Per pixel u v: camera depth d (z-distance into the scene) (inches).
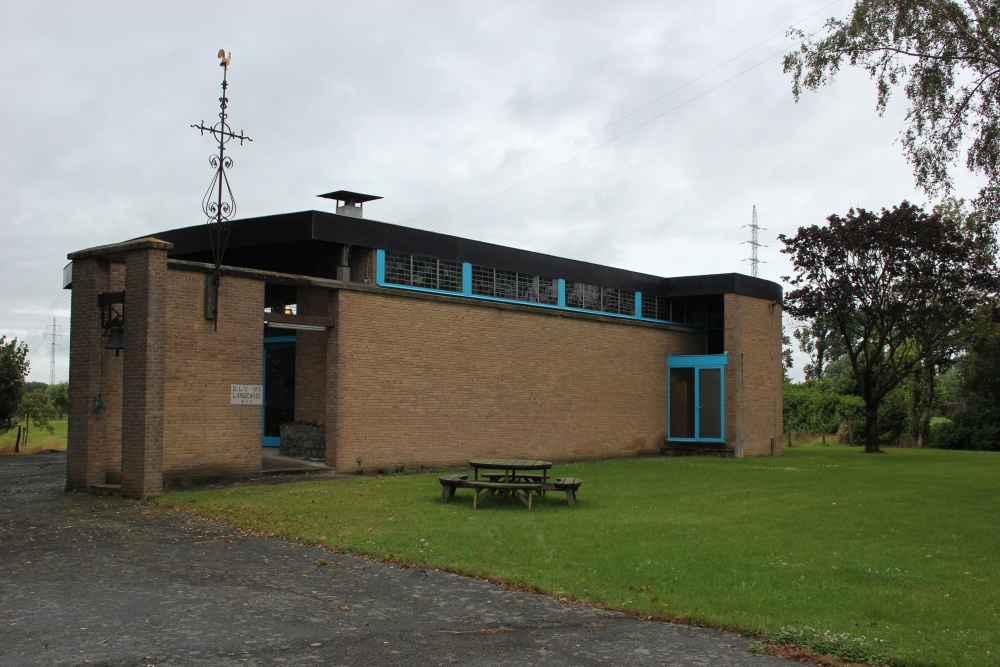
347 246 802.2
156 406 582.9
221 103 657.0
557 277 1032.2
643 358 1151.6
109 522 474.9
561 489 546.9
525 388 954.7
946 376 2672.2
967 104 678.5
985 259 1167.6
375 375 787.4
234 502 542.0
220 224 669.3
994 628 279.3
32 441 1321.4
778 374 1259.2
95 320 622.5
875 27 685.3
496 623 281.3
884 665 241.6
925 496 648.4
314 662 236.1
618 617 292.0
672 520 498.3
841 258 1317.7
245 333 690.2
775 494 651.5
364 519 482.0
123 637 255.1
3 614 279.4
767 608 299.9
